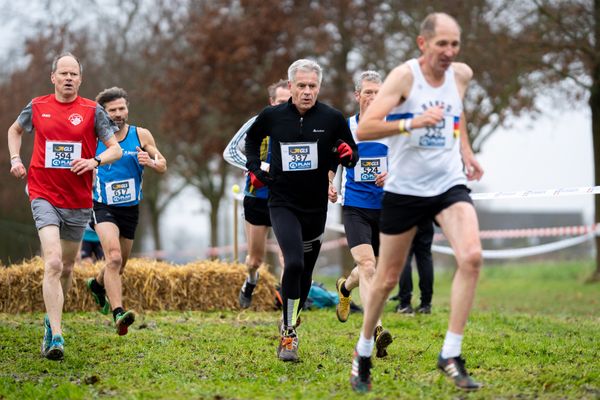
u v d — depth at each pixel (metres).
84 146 12.52
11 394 10.29
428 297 18.77
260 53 43.22
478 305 26.56
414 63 9.44
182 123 45.38
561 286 37.22
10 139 12.65
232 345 13.55
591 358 12.34
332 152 12.02
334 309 19.11
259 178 11.92
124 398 9.95
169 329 15.28
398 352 12.84
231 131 45.09
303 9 42.66
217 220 52.62
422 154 9.41
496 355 12.59
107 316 17.14
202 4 47.75
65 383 10.64
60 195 12.39
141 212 68.81
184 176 52.97
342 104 41.91
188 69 45.66
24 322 16.14
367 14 40.91
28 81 53.56
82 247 21.53
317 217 12.14
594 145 37.50
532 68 36.06
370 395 9.80
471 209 9.31
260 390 10.25
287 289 11.87
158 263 19.69
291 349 12.09
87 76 51.78
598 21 34.12
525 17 36.19
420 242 18.77
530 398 9.69
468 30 36.12
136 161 14.49
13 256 70.69
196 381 10.96
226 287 19.25
